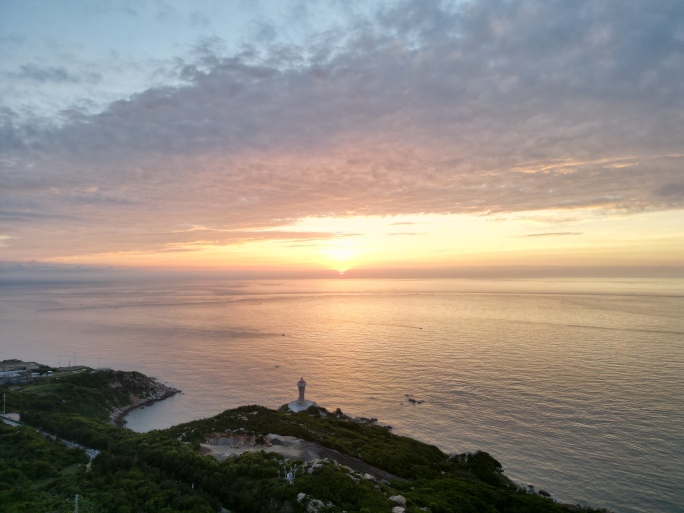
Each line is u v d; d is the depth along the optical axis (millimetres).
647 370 185125
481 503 70062
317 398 164125
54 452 83250
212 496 68250
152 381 187500
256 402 163125
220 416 118750
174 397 171875
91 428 101438
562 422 131750
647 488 96062
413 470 85625
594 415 135875
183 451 81938
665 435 120438
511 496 74500
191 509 61312
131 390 172750
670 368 187875
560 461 108562
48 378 169625
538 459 109875
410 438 114500
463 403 152125
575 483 98562
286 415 119062
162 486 69062
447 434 126938
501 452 114250
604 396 152375
